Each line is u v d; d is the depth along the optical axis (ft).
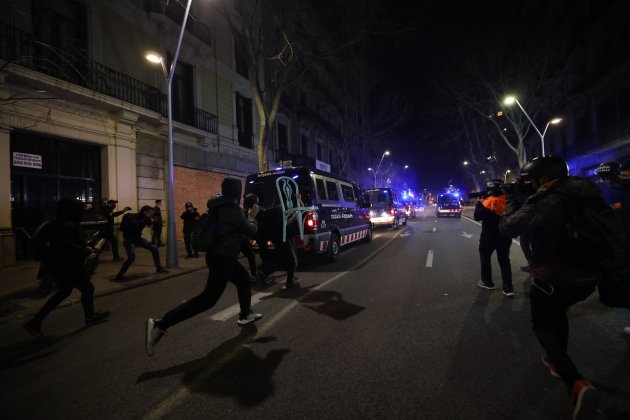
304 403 9.08
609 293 8.30
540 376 10.07
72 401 9.68
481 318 14.99
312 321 15.39
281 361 11.55
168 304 19.71
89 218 38.09
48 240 15.35
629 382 9.58
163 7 49.01
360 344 12.72
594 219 7.57
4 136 32.63
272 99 55.88
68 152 39.60
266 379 10.40
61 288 15.26
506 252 18.19
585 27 83.25
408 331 13.83
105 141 41.73
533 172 8.70
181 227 52.90
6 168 32.76
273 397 9.42
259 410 8.84
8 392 10.33
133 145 45.16
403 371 10.61
